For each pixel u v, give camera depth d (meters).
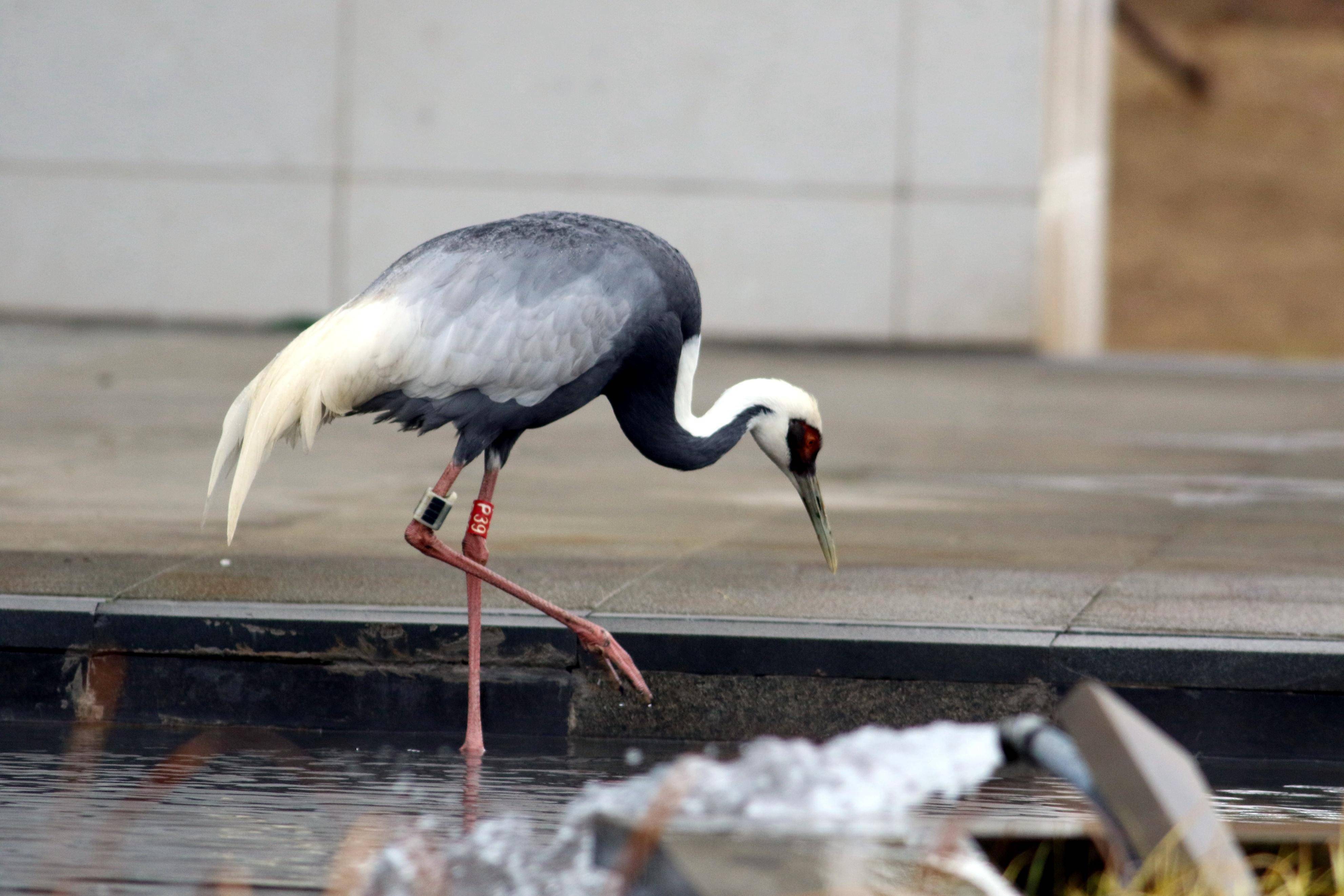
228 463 9.30
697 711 9.15
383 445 17.89
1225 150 55.38
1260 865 5.87
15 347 24.02
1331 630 9.19
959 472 16.56
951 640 8.96
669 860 5.40
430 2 26.44
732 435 10.06
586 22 26.41
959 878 5.43
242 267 26.86
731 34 26.36
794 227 26.58
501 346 8.86
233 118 26.69
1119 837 5.53
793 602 9.84
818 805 5.72
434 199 26.67
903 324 26.64
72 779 8.02
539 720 9.25
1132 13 57.44
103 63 26.69
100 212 26.86
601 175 26.62
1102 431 19.80
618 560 11.31
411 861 6.54
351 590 9.97
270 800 7.65
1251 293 46.88
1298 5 63.41
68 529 12.02
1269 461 17.61
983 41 26.17
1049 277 27.52
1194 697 8.85
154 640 9.34
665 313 9.38
